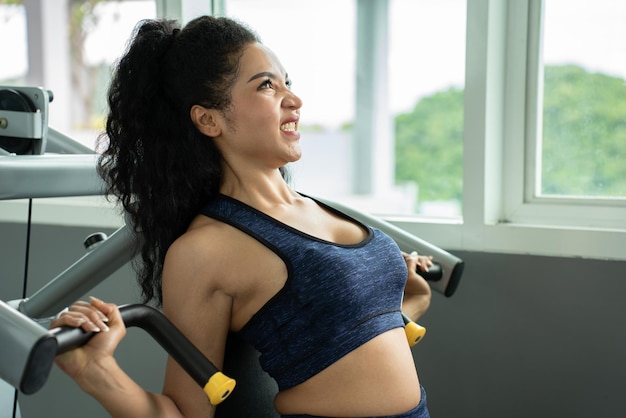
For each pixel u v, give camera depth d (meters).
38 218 2.20
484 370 1.77
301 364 1.08
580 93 1.79
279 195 1.19
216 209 1.14
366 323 1.08
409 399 1.10
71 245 2.17
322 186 7.87
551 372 1.71
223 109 1.14
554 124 1.81
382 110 7.54
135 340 2.11
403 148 7.70
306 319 1.07
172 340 0.94
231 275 1.07
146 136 1.17
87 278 1.20
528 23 1.78
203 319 1.07
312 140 7.87
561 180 1.82
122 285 2.11
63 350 0.84
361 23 7.28
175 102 1.17
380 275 1.12
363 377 1.06
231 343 1.20
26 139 1.10
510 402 1.75
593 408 1.67
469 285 1.77
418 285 1.41
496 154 1.79
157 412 0.98
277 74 1.17
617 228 1.69
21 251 2.24
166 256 1.10
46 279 2.22
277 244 1.08
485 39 1.71
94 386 0.90
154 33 1.17
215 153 1.18
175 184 1.17
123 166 1.18
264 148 1.15
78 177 1.06
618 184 1.77
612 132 1.77
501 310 1.74
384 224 1.46
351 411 1.06
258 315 1.09
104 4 6.90
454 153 7.55
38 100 1.10
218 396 0.93
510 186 1.82
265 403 1.27
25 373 0.78
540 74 1.79
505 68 1.79
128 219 1.20
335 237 1.18
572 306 1.67
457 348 1.79
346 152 7.79
